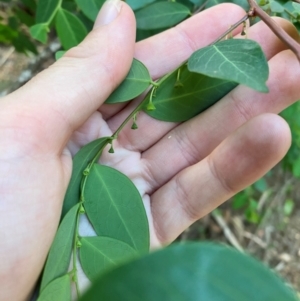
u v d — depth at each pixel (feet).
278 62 0.35
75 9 0.42
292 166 0.62
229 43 0.25
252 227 0.79
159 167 0.39
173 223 0.38
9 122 0.29
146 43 0.38
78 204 0.31
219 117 0.37
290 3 0.34
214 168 0.36
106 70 0.32
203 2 0.39
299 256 0.80
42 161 0.30
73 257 0.30
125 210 0.31
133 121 0.34
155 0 0.37
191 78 0.33
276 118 0.32
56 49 0.59
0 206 0.29
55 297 0.28
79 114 0.32
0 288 0.29
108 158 0.38
